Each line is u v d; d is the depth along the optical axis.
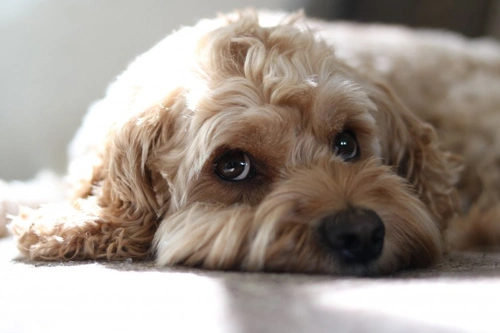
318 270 0.40
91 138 0.56
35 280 0.38
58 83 0.82
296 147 0.45
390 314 0.30
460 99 0.71
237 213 0.42
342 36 0.72
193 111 0.46
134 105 0.48
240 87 0.45
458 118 0.69
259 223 0.41
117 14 0.84
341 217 0.40
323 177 0.43
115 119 0.49
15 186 0.59
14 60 0.80
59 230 0.45
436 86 0.72
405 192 0.45
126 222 0.47
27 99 0.80
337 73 0.48
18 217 0.47
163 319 0.32
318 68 0.47
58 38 0.81
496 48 0.80
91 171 0.50
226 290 0.35
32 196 0.57
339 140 0.48
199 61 0.47
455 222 0.57
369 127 0.49
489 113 0.70
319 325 0.30
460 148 0.68
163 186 0.48
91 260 0.45
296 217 0.41
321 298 0.33
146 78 0.49
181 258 0.43
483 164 0.68
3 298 0.35
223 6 0.90
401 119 0.55
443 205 0.55
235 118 0.44
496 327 0.29
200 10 0.89
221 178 0.46
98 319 0.32
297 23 0.53
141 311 0.33
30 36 0.80
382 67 0.70
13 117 0.80
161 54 0.50
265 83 0.45
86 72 0.83
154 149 0.48
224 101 0.45
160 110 0.47
